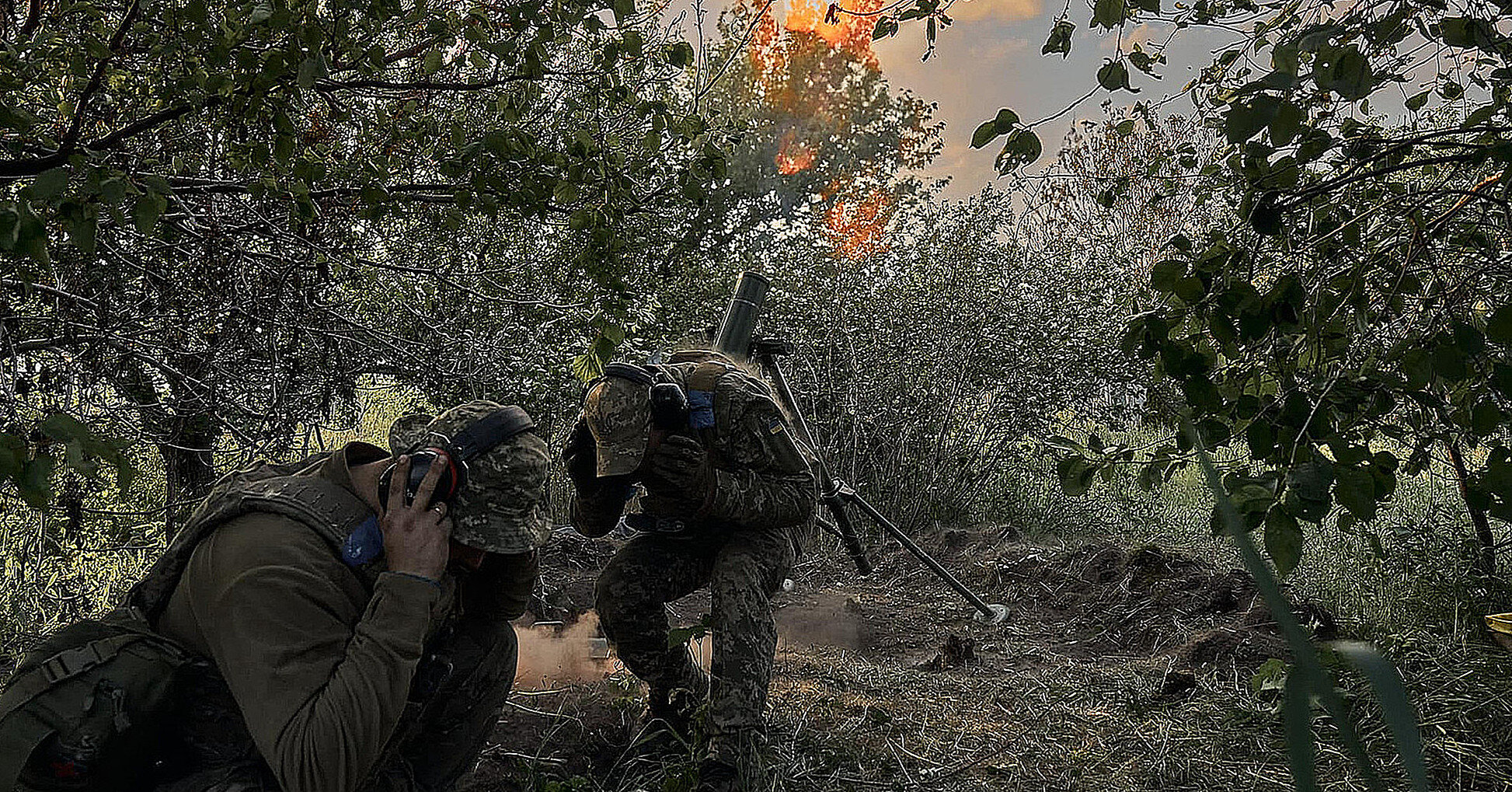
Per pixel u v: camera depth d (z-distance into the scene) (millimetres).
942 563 5977
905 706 3906
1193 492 7160
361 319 4371
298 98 2482
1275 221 2156
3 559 3410
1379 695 649
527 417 2119
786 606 5250
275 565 1854
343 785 1788
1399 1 1882
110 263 3260
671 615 4914
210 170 3166
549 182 2844
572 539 5547
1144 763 3465
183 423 3682
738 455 3002
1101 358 6691
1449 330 2254
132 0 2326
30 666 1843
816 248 6930
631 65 2965
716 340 3461
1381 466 2014
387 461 2033
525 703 3572
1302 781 616
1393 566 4551
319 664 1833
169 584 1954
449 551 2006
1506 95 2195
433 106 3230
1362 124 2209
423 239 4055
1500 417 2090
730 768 2859
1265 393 2369
